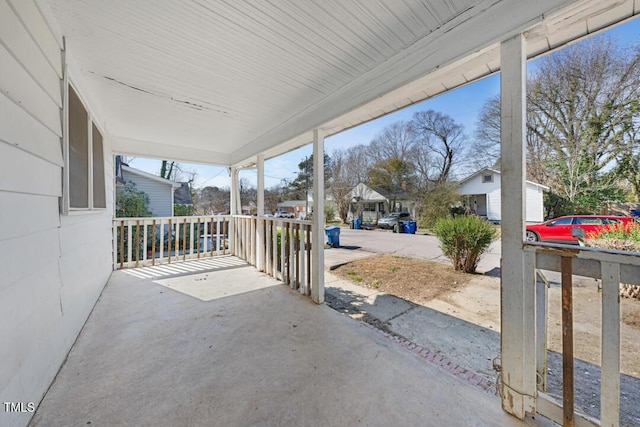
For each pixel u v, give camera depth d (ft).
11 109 4.03
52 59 5.64
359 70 7.71
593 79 28.73
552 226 19.22
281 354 6.67
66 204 6.20
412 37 6.19
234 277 13.88
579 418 4.06
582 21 4.42
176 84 8.64
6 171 3.86
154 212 29.01
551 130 31.40
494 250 23.72
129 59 7.20
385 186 59.57
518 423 4.50
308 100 9.86
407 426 4.42
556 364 6.55
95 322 8.46
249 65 7.45
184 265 16.52
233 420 4.54
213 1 5.16
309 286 11.07
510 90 4.69
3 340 3.71
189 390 5.30
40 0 5.02
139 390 5.28
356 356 6.60
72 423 4.41
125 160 39.78
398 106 8.85
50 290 5.47
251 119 11.89
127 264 15.81
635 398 5.21
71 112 6.97
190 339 7.41
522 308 4.58
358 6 5.21
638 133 26.43
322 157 10.36
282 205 75.31
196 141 15.75
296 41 6.40
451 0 5.02
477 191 47.83
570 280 4.14
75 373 5.80
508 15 4.71
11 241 3.97
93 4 5.26
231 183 19.76
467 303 10.75
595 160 28.73
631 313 9.32
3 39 3.85
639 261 3.49
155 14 5.52
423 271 16.16
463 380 5.70
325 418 4.59
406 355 6.68
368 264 18.33
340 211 66.33
